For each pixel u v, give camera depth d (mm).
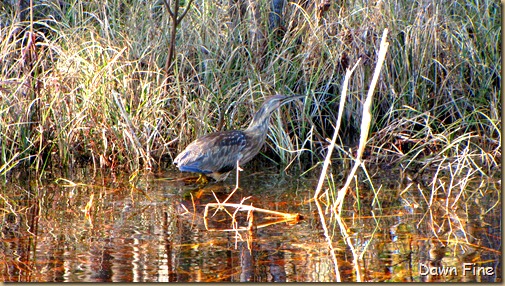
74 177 12406
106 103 13289
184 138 13422
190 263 8250
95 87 13148
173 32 13242
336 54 14578
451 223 9711
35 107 13242
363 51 14414
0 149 12836
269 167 13281
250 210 9984
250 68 14328
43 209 10508
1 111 12469
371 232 9375
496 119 13844
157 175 12656
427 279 7754
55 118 13062
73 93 13242
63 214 10273
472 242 8961
